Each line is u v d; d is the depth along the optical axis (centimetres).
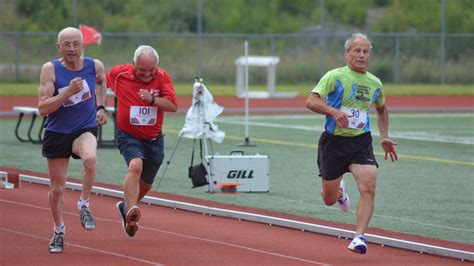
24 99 8119
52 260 2072
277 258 2162
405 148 5038
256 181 3338
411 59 10644
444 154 4766
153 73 2273
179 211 2895
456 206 3117
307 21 12706
